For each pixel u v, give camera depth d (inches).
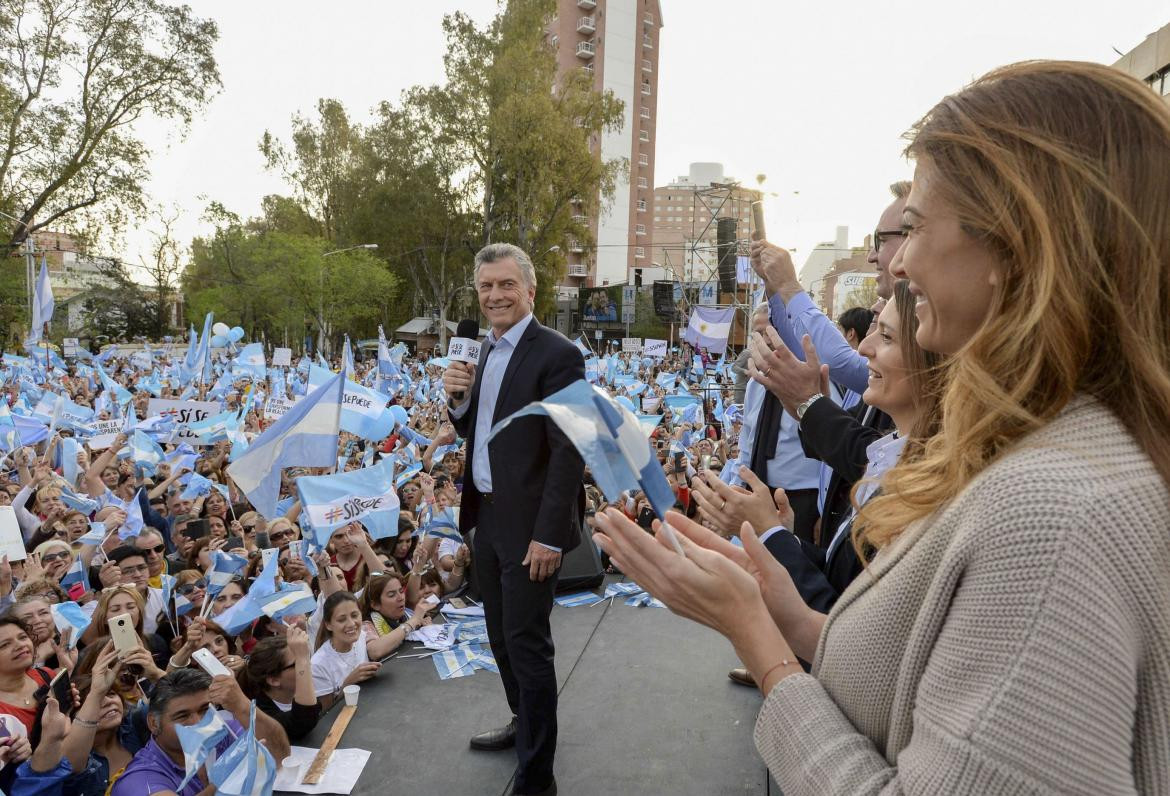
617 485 35.5
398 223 1630.2
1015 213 27.7
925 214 31.5
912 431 54.6
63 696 145.1
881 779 28.2
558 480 109.1
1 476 322.3
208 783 126.6
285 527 265.4
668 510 37.2
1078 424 26.8
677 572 36.3
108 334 2297.0
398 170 1635.1
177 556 277.3
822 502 117.9
